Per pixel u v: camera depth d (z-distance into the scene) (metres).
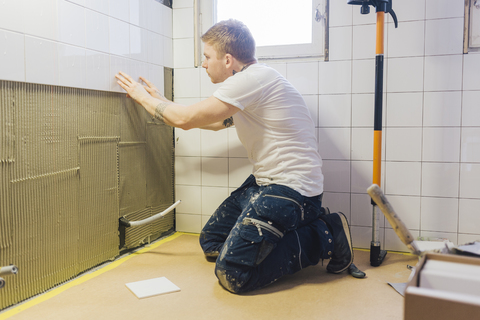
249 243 1.62
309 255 1.80
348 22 2.17
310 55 2.25
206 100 1.71
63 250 1.70
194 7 2.46
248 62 1.85
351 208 2.25
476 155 2.03
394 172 2.16
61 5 1.60
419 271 0.73
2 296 1.43
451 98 2.05
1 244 1.40
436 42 2.04
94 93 1.83
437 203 2.11
